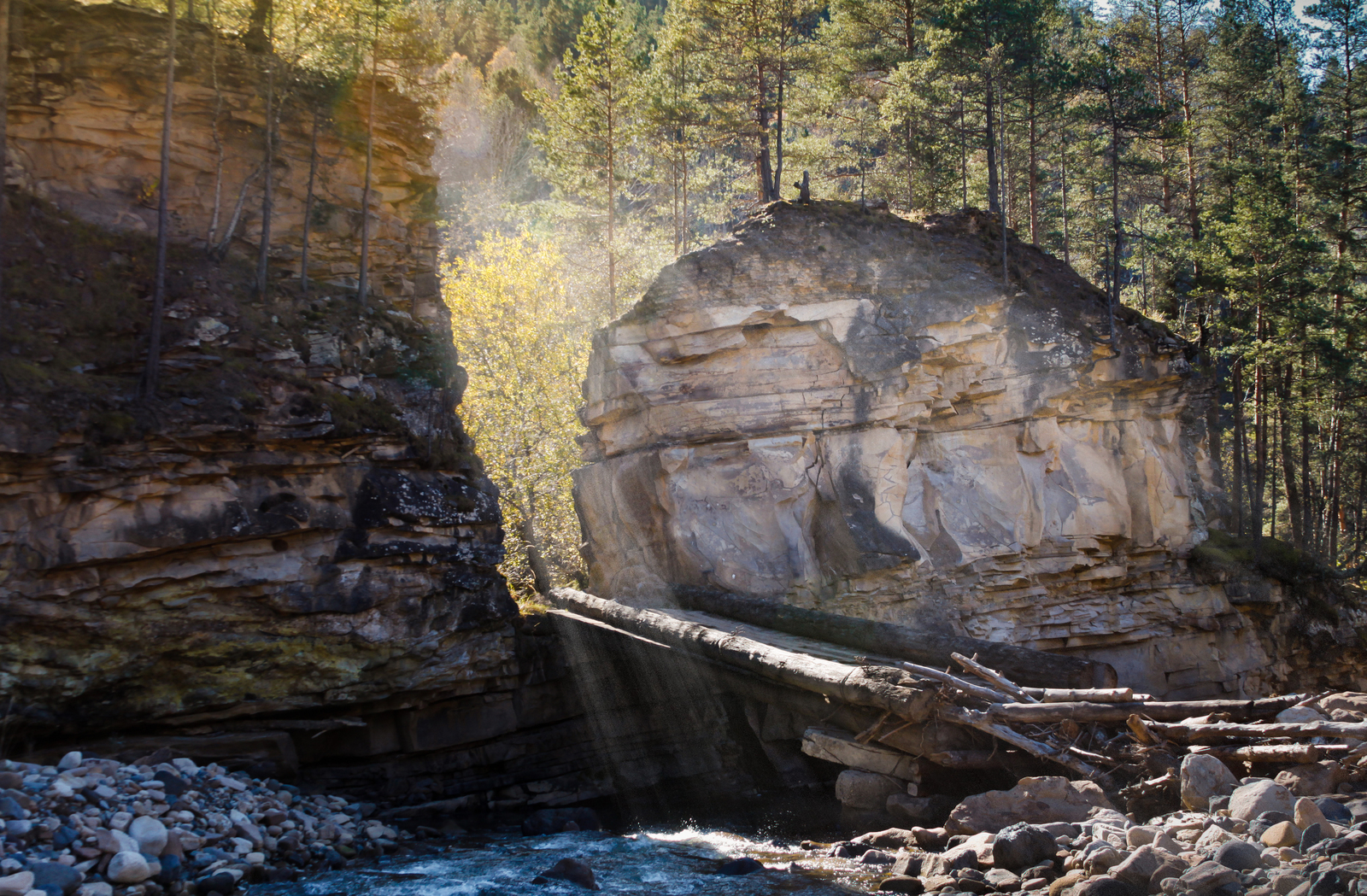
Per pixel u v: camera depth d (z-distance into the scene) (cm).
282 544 1490
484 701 1705
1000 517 2181
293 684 1475
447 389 1823
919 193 3378
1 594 1252
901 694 1224
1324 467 3916
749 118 3250
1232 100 3744
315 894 1005
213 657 1412
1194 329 3481
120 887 954
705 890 991
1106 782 1094
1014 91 3084
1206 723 1098
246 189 1764
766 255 2167
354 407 1611
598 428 2258
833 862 1102
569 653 1848
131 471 1360
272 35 1820
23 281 1419
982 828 1064
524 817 1551
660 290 2158
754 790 1702
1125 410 2408
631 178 3434
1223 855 814
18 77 1579
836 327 2133
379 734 1600
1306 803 861
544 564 2723
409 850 1269
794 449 2095
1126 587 2352
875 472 2089
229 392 1470
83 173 1631
